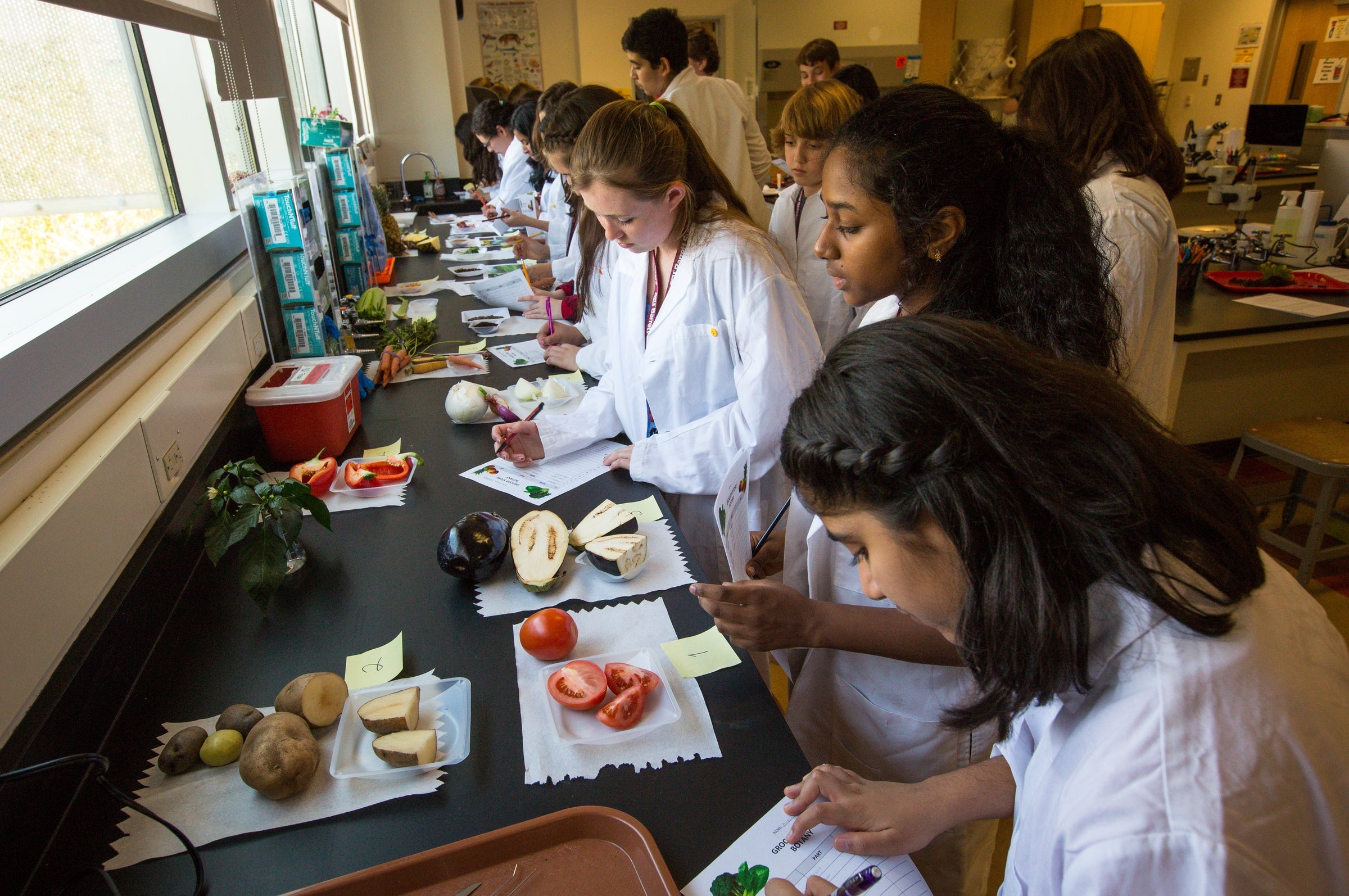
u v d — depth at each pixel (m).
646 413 1.69
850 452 0.52
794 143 2.78
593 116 1.44
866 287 1.02
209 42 1.83
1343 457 2.45
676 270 1.58
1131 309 1.51
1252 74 8.02
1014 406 0.50
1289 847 0.44
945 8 7.36
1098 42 1.48
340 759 0.88
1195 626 0.49
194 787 0.86
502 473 1.58
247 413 1.72
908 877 0.74
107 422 1.13
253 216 1.79
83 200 1.46
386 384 2.08
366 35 5.98
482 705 0.97
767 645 0.99
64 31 1.46
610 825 0.77
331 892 0.72
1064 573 0.49
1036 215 0.89
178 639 1.11
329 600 1.19
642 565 1.24
